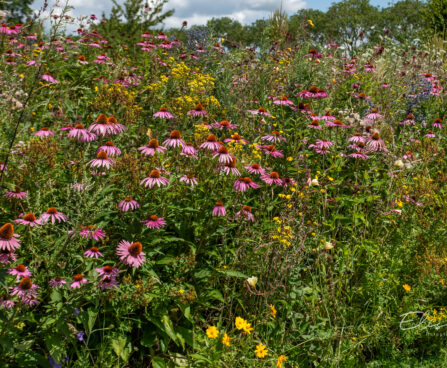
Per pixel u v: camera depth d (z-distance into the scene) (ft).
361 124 15.11
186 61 24.14
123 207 9.44
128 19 31.50
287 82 19.45
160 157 11.06
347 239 12.74
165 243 10.07
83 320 7.74
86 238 8.38
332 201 12.58
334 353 9.32
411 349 9.87
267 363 8.71
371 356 9.91
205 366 8.38
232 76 20.99
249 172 12.19
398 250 11.64
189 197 10.98
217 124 14.75
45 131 12.02
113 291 8.23
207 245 10.44
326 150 14.28
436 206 12.96
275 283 9.53
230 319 9.52
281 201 12.28
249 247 10.73
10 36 16.16
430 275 10.78
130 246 8.37
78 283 7.77
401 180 13.26
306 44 24.58
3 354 6.79
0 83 10.78
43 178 10.12
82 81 18.26
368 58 27.48
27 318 7.05
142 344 8.66
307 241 11.05
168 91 18.34
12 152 9.83
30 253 8.50
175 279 9.39
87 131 11.08
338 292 10.36
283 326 9.48
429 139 17.13
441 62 27.68
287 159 13.82
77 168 10.87
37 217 9.00
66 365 7.78
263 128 15.12
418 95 20.40
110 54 24.11
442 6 47.55
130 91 17.58
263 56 21.98
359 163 15.02
